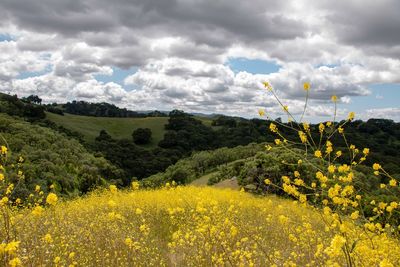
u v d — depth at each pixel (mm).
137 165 79188
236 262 7027
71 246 8625
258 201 19438
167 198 17766
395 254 6414
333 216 3547
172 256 9195
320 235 9742
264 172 25141
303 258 7309
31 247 6879
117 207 15109
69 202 17641
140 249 8766
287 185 3941
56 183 29938
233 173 36719
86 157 49938
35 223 10016
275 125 4160
